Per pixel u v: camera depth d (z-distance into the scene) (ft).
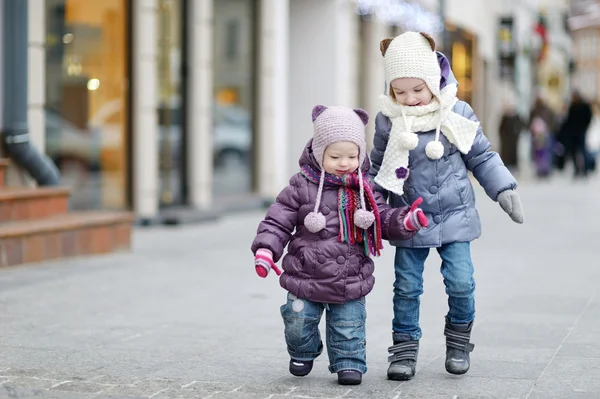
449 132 25.76
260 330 32.73
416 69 25.35
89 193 63.46
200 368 27.27
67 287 41.01
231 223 71.05
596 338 31.19
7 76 51.75
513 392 24.57
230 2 79.71
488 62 166.61
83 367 27.25
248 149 82.69
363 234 25.27
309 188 25.41
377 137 26.53
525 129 147.95
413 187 25.95
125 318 34.63
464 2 141.28
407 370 25.84
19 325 33.14
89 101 63.16
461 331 26.37
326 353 29.60
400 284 26.22
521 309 36.50
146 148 67.05
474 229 26.22
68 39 61.11
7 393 24.27
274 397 24.14
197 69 73.15
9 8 51.70
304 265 25.21
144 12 66.49
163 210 70.74
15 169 52.95
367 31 103.91
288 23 93.86
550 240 60.90
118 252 52.70
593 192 110.93
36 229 46.50
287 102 91.66
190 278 44.27
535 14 196.24
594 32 467.11
